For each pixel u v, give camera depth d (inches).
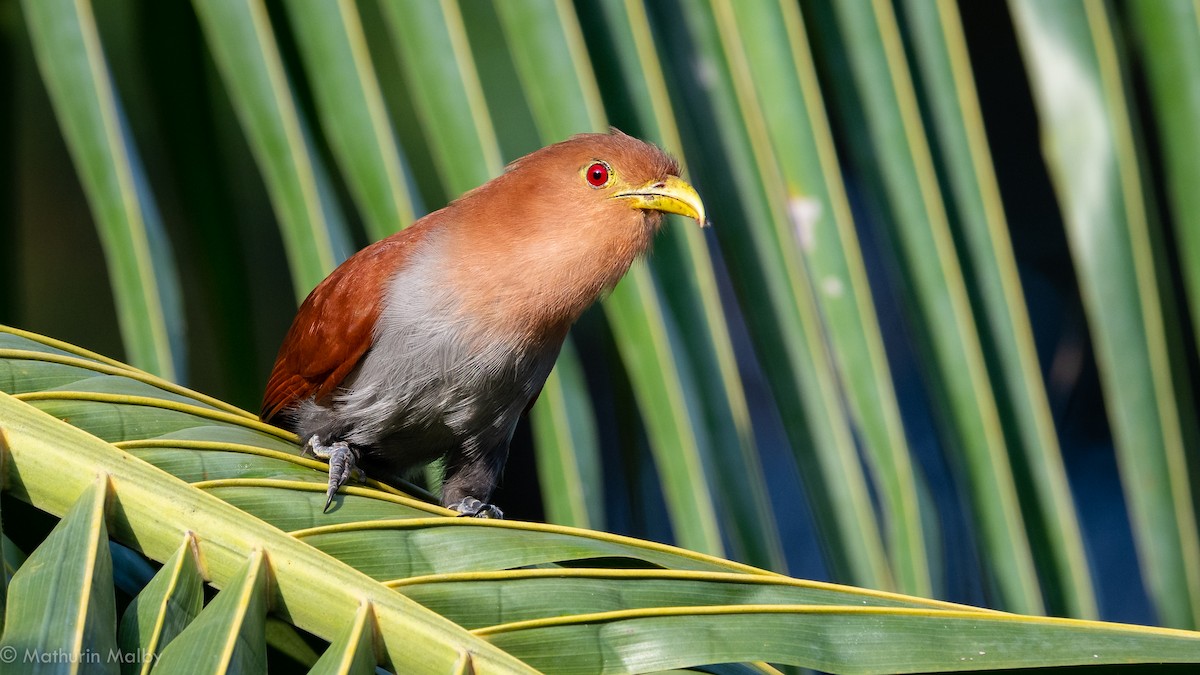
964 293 272.4
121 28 470.6
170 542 208.4
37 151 694.5
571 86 283.1
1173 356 293.9
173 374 283.1
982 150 282.7
